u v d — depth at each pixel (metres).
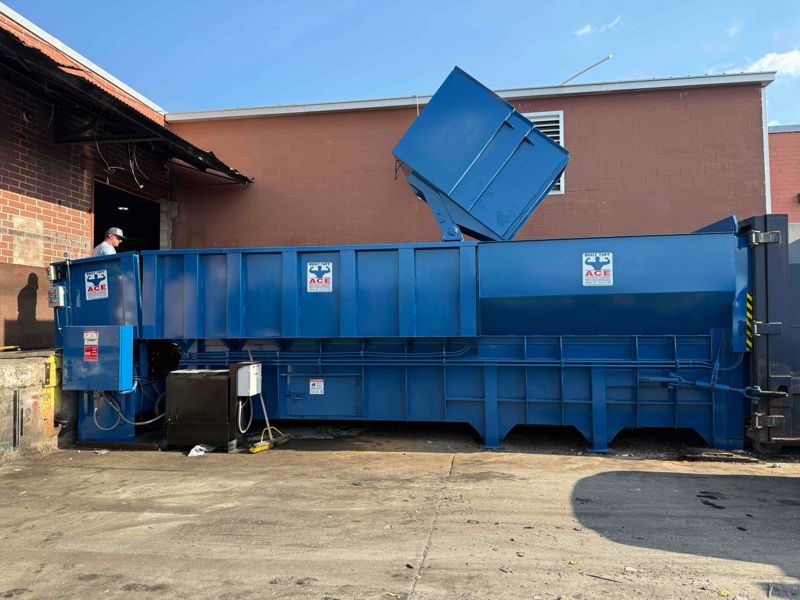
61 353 6.80
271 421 7.76
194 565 3.47
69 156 8.59
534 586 3.12
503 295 6.19
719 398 5.97
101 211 11.83
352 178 10.60
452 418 6.52
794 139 14.22
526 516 4.21
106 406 6.70
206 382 6.41
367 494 4.79
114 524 4.18
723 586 3.10
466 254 6.28
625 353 6.15
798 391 5.70
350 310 6.43
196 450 6.29
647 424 6.09
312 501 4.62
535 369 6.31
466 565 3.39
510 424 6.38
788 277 5.73
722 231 6.34
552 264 6.14
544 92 10.00
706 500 4.56
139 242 12.97
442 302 6.32
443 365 6.46
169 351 7.54
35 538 3.94
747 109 9.62
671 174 9.76
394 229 10.46
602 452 6.13
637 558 3.47
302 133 10.77
